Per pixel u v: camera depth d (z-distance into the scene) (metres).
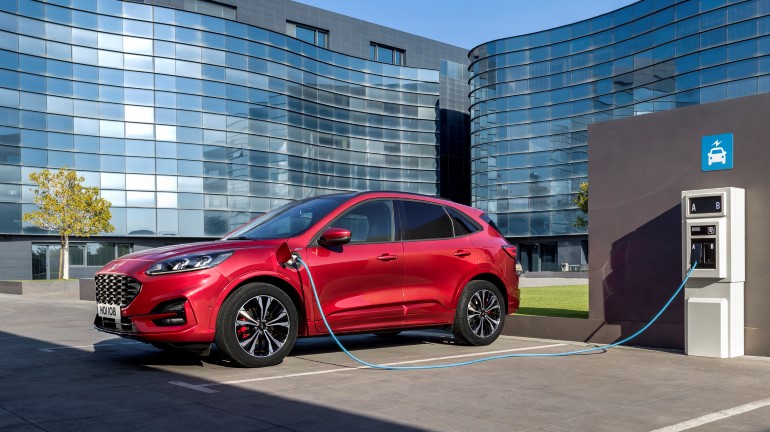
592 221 7.80
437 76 59.69
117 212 43.00
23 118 40.47
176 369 5.88
